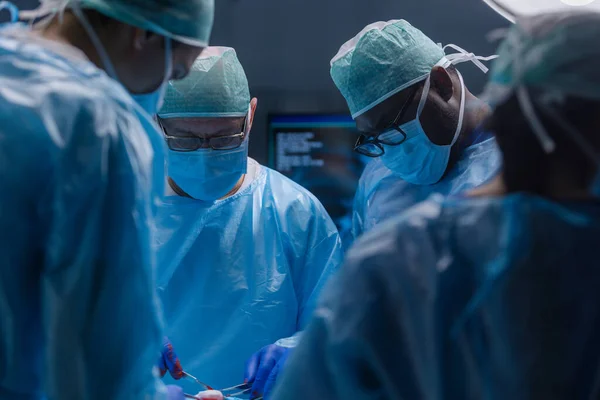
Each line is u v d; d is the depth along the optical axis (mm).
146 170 921
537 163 734
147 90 1064
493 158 1601
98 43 967
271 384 1462
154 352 959
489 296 739
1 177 826
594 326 720
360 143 1688
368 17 2781
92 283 877
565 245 722
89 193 854
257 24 2828
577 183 725
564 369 725
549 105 711
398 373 777
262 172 1778
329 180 2727
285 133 2744
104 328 887
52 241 851
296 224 1711
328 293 839
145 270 920
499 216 752
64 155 843
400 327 771
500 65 774
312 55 2818
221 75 1554
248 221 1688
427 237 783
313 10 2809
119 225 884
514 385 734
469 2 2709
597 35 718
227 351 1638
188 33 1045
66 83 866
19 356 874
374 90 1577
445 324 765
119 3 964
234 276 1650
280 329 1659
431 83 1554
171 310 1642
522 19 783
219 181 1631
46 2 961
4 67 872
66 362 867
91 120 859
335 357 805
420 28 2750
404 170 1701
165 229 1667
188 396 1344
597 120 705
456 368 763
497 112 765
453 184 1662
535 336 725
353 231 2025
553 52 717
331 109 2803
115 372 900
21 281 858
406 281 774
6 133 831
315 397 833
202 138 1568
